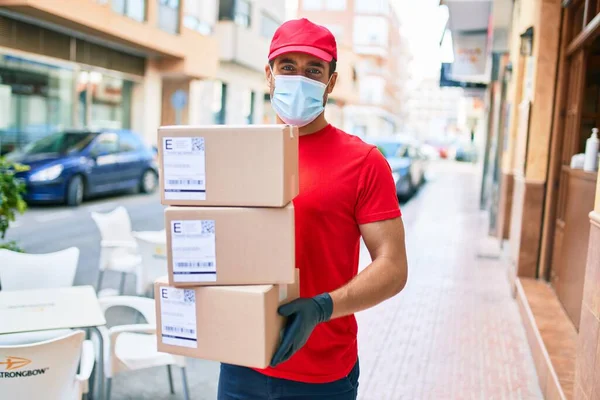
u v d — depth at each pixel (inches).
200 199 57.5
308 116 68.4
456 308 210.7
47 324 105.3
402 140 624.1
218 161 56.8
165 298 59.3
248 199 56.6
